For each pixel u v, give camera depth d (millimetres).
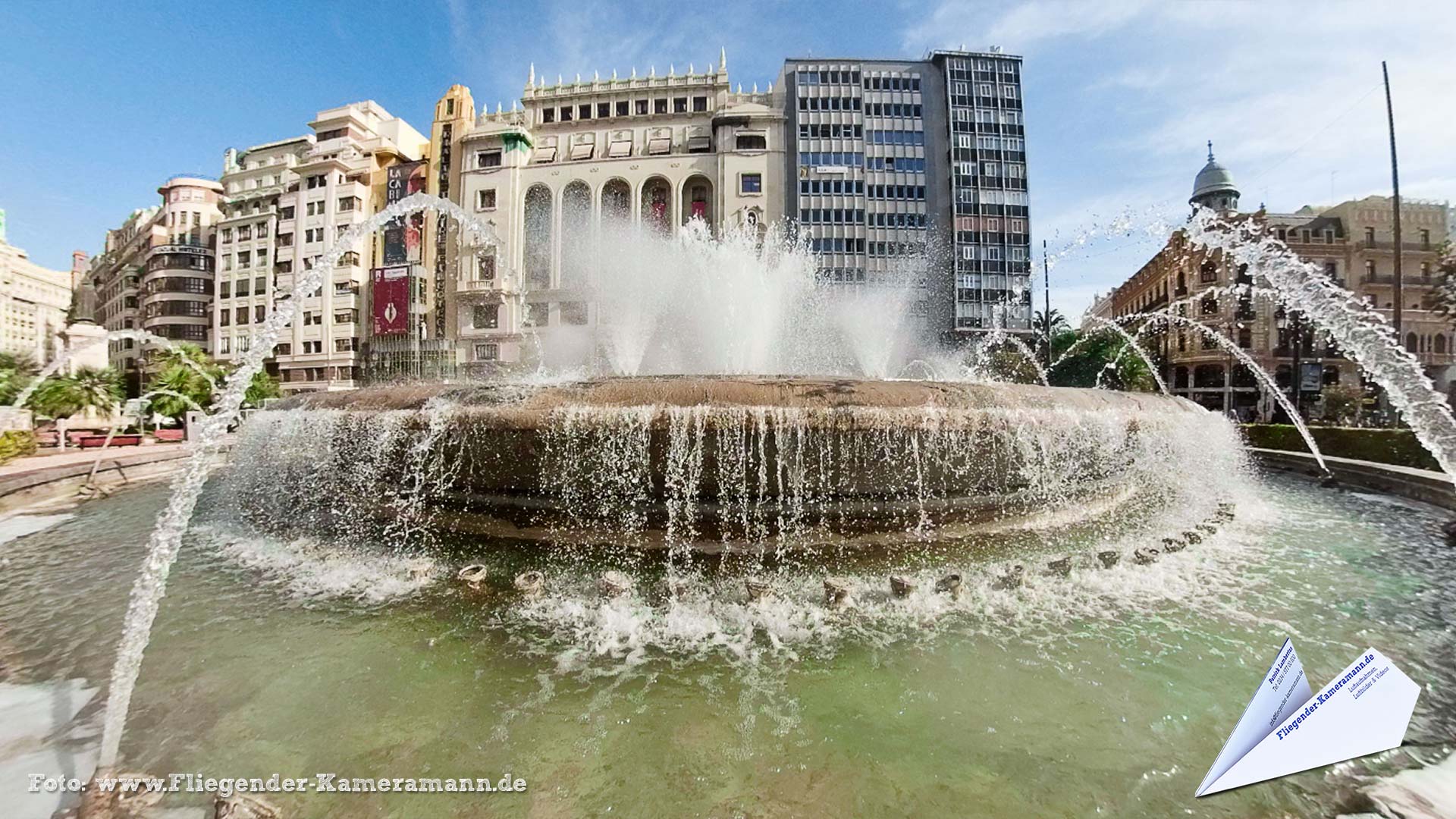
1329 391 23453
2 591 4754
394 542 5539
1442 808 2209
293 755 2570
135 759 2529
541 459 5184
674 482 4992
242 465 8016
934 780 2402
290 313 4512
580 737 2686
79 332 24906
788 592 4352
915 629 3795
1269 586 4621
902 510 5215
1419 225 34219
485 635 3715
